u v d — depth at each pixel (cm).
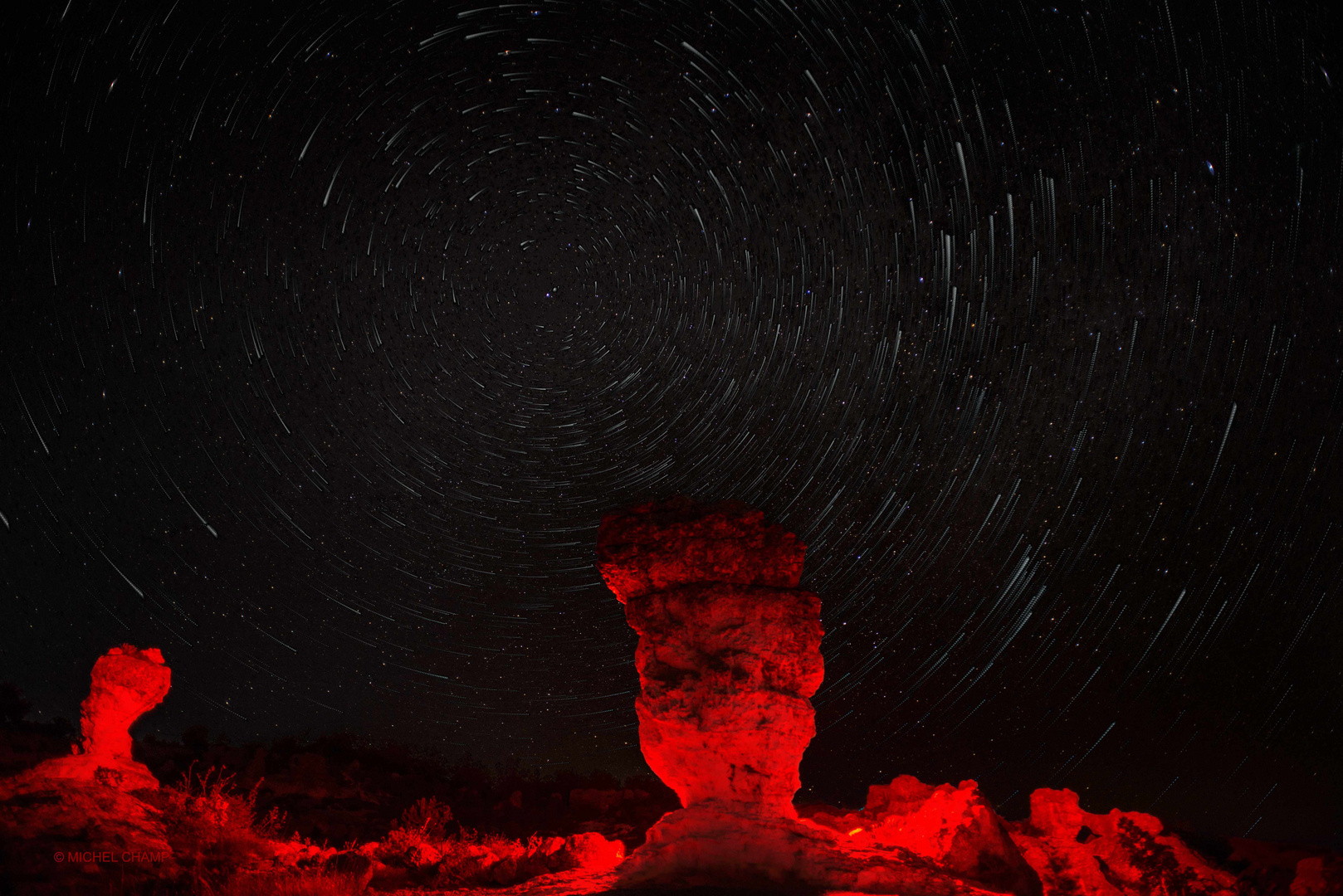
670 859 805
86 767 884
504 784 1997
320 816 1429
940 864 857
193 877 784
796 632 873
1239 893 881
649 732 887
